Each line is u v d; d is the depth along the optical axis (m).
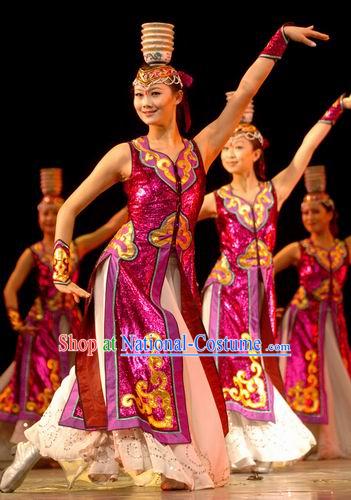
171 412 9.73
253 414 12.86
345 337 16.73
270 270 13.49
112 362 9.85
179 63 17.73
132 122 18.27
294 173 13.71
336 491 9.45
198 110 17.91
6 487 9.89
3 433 16.02
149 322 9.92
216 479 9.99
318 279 16.61
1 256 18.75
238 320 13.36
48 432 9.89
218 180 19.22
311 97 18.19
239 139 13.56
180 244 10.24
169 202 10.17
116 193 19.06
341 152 18.78
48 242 16.22
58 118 18.20
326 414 15.99
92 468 9.96
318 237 16.75
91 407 9.88
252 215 13.53
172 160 10.27
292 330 16.59
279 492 9.38
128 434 9.71
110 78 18.02
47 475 12.27
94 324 10.14
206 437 9.93
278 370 13.12
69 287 10.09
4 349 18.97
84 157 18.41
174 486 9.64
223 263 13.64
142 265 10.12
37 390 15.85
